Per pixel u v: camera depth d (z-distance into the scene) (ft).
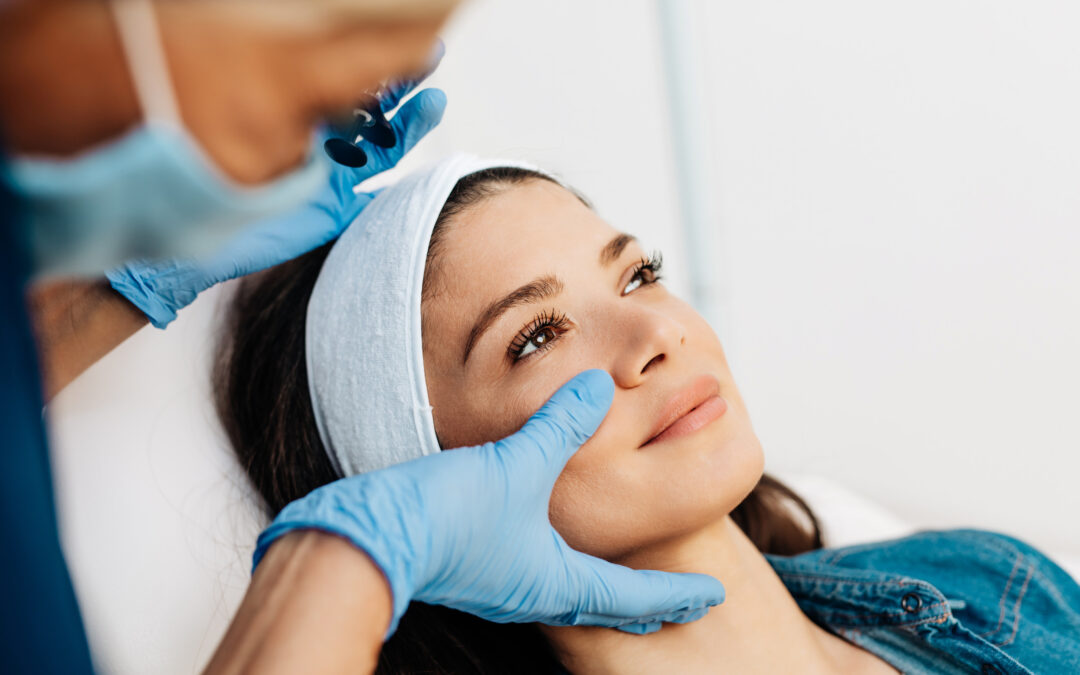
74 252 1.39
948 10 6.22
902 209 6.73
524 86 7.04
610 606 2.77
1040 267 6.33
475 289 3.13
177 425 4.64
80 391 4.62
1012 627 3.66
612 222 7.36
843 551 4.33
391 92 2.93
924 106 6.48
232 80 1.22
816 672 3.31
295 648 1.73
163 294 3.38
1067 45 5.88
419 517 2.05
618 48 6.98
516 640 3.63
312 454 3.65
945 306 6.75
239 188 1.36
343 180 3.56
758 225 7.20
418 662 3.49
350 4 1.18
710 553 3.24
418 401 3.14
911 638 3.52
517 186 3.38
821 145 6.89
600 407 2.83
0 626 1.59
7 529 1.55
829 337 7.18
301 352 3.67
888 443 7.14
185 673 4.37
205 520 4.51
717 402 3.05
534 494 2.51
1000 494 6.83
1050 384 6.48
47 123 1.18
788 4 6.69
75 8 1.09
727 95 7.00
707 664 3.15
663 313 3.31
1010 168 6.29
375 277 3.23
